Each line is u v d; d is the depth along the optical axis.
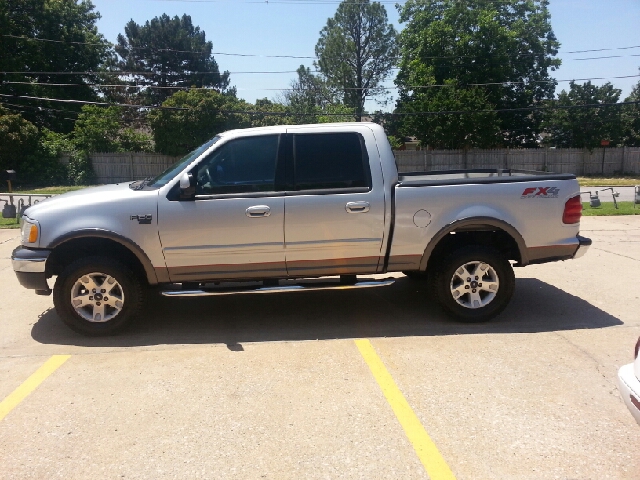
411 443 3.57
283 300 6.86
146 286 5.68
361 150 5.55
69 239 5.29
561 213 5.70
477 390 4.30
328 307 6.53
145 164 37.62
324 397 4.21
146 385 4.46
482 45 42.38
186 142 37.41
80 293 5.48
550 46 44.91
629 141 45.16
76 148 37.66
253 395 4.27
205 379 4.56
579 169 43.00
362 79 51.16
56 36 40.50
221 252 5.43
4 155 33.69
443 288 5.72
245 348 5.25
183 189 5.27
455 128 39.34
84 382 4.54
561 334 5.51
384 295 6.98
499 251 5.83
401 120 45.19
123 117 50.78
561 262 8.78
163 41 50.47
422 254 5.63
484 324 5.82
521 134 45.97
